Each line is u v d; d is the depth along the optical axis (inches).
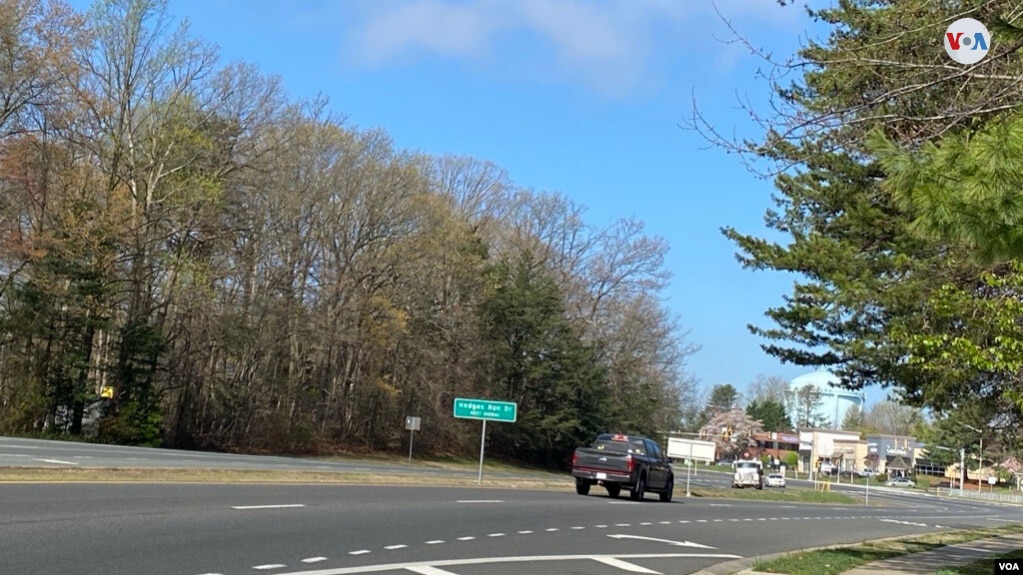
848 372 816.9
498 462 2832.2
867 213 677.9
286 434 2183.8
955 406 782.5
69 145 1753.2
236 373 2106.3
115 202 1758.1
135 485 681.6
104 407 1820.9
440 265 2486.5
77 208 1737.2
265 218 2038.6
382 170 2281.0
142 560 398.3
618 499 1125.7
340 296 2263.8
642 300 3088.1
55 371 1782.7
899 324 634.8
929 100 446.6
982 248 353.7
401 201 2308.1
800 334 789.9
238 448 2098.9
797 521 1085.1
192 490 688.4
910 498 2738.7
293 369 2245.3
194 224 1886.1
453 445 2711.6
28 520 474.3
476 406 1256.8
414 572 421.4
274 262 2112.5
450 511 727.7
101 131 1779.0
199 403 2057.1
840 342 753.6
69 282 1765.5
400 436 2534.5
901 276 689.0
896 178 364.5
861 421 6038.4
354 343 2282.2
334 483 920.3
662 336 3105.3
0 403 1704.0
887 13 461.1
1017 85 387.9
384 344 2317.9
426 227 2362.2
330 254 2263.8
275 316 2111.2
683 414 3779.5
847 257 714.8
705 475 3604.8
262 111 1979.6
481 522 669.3
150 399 1879.9
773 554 657.0
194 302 1857.8
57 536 437.7
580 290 3083.2
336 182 2190.0
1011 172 329.7
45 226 1779.0
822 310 738.2
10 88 1604.3
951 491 3695.9
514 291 2753.4
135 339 1845.5
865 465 4793.3
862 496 2367.1
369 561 444.5
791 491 2311.8
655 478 1186.6
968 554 738.2
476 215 3011.8
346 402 2445.9
